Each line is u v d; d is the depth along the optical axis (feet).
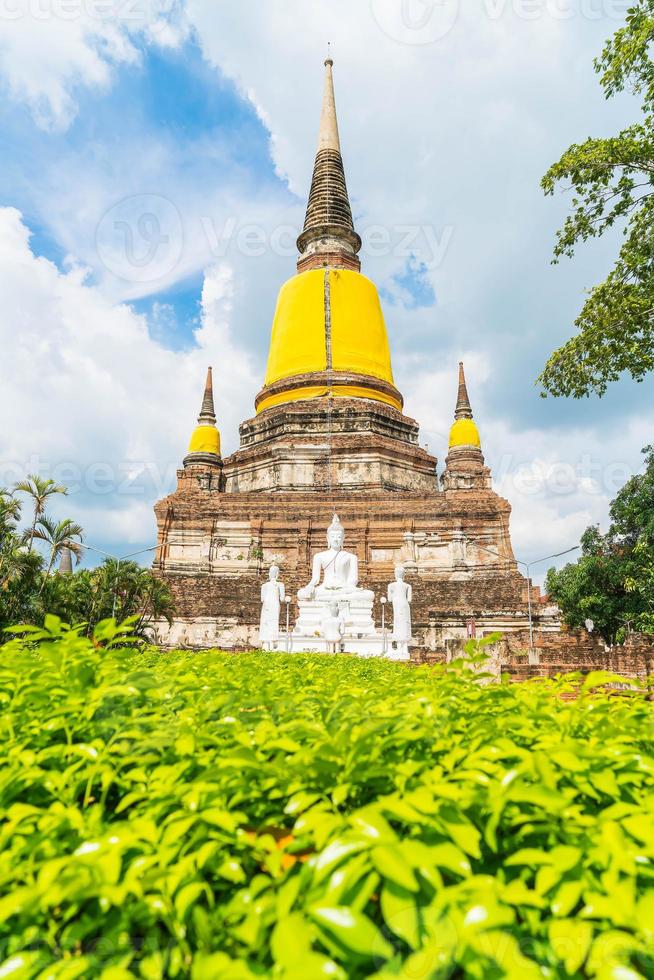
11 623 96.58
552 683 18.20
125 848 8.09
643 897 7.04
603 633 112.37
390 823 9.35
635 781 9.93
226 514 140.97
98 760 10.48
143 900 7.23
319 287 172.76
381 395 166.30
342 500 142.31
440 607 126.00
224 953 6.42
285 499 142.72
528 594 125.59
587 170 55.77
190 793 9.09
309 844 8.39
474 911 6.17
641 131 54.39
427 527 139.54
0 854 8.14
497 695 15.65
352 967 6.29
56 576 108.58
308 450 152.35
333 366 165.89
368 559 138.51
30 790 10.79
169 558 138.41
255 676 20.47
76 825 8.73
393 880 6.30
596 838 7.68
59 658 15.11
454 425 167.02
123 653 18.33
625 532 113.60
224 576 136.46
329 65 207.72
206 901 8.02
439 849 7.26
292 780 9.72
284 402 163.22
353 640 96.32
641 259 55.16
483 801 8.24
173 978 6.98
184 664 21.35
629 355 57.82
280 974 5.84
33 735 12.50
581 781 9.58
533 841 9.02
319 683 21.06
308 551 138.41
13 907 6.66
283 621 124.16
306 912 6.48
